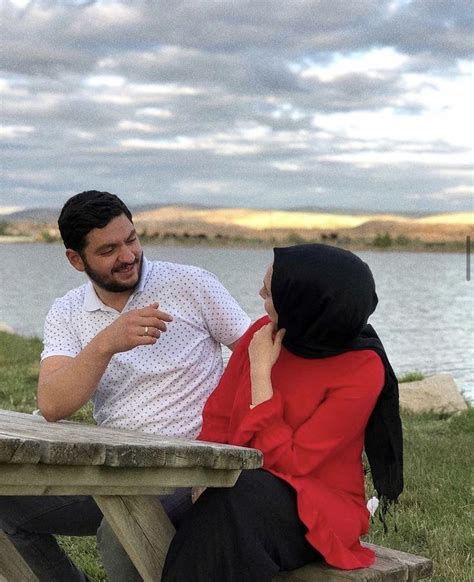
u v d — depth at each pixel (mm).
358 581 2850
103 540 3197
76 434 2740
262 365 2986
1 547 3219
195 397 3539
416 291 73500
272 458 2908
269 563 2723
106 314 3580
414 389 10844
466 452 7473
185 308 3590
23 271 99812
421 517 5449
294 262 2990
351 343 3039
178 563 2746
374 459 3158
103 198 3471
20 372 12539
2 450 2314
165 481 2641
